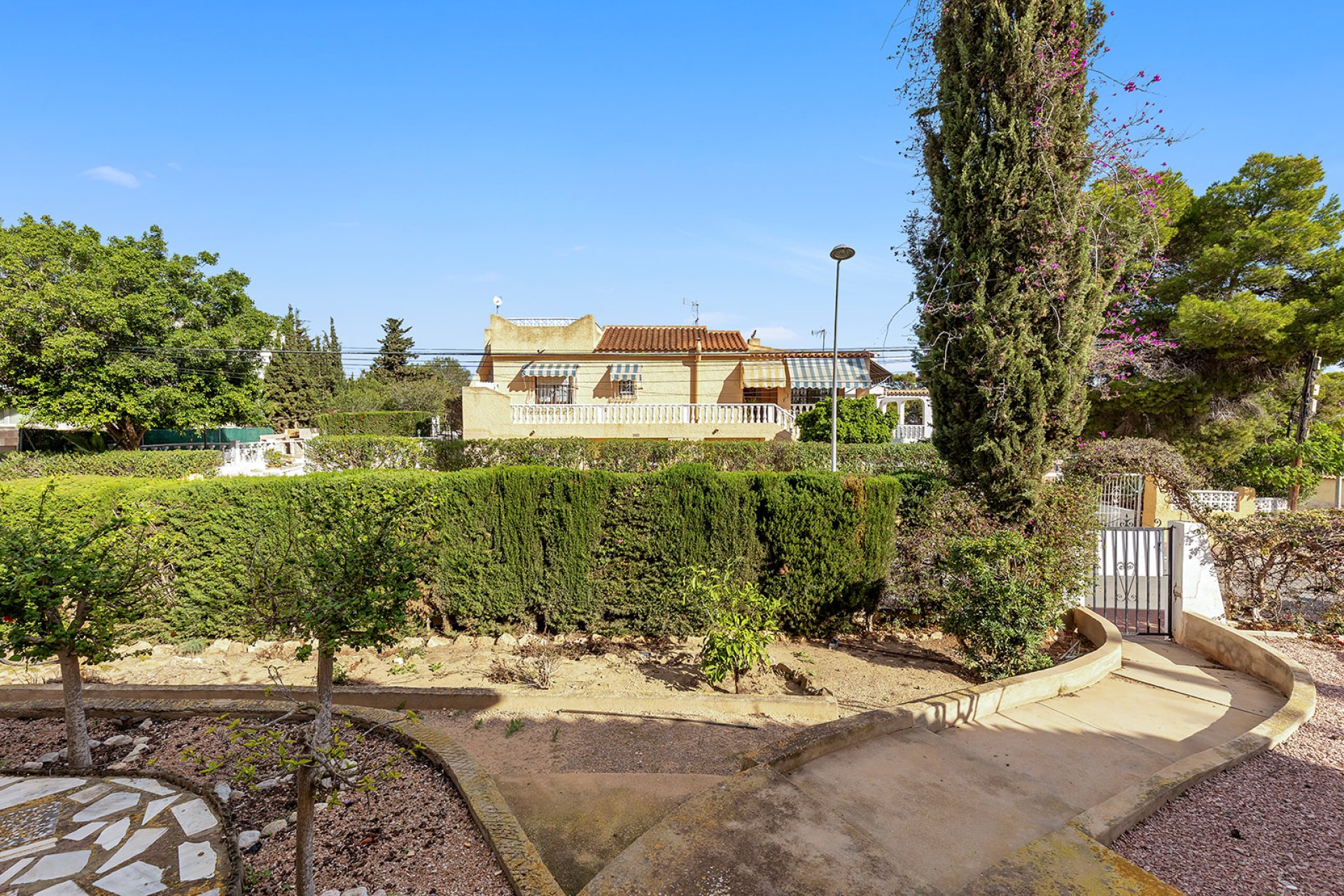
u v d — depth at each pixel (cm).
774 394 2809
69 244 2322
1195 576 888
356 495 852
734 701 671
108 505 821
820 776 461
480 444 2061
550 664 779
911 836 386
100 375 2259
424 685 721
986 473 892
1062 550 866
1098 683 696
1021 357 848
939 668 797
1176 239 2072
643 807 468
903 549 934
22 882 355
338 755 346
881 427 2278
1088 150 844
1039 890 325
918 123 953
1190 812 420
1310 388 1841
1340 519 898
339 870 367
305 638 456
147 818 423
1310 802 433
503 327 2783
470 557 878
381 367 6219
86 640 495
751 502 879
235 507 841
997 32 848
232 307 2797
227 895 344
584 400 2762
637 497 880
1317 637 862
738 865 350
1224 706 631
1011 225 845
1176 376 1923
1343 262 1762
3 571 478
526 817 452
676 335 3053
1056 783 463
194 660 797
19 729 567
